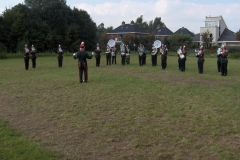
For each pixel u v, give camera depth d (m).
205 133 8.09
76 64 32.53
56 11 66.31
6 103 12.22
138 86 15.86
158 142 7.46
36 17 63.06
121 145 7.34
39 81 18.34
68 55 54.84
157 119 9.48
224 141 7.49
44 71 24.53
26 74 22.39
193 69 26.22
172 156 6.66
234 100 12.02
